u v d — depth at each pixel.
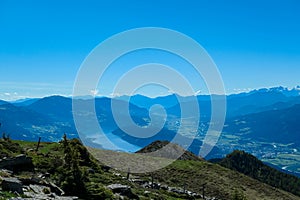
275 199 112.00
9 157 54.16
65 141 58.16
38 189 42.12
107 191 49.44
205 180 105.88
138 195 59.22
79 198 45.09
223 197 94.75
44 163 57.22
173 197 71.94
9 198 34.22
